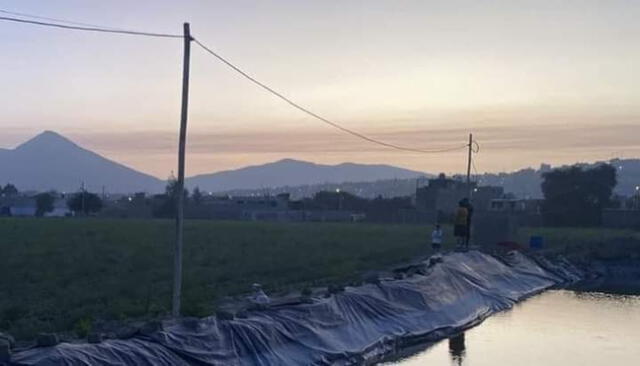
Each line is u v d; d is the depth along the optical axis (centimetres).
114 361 1481
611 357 2394
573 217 8825
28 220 8356
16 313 2075
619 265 4941
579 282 4622
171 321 1781
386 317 2577
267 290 2741
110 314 2078
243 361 1773
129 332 1677
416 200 11150
